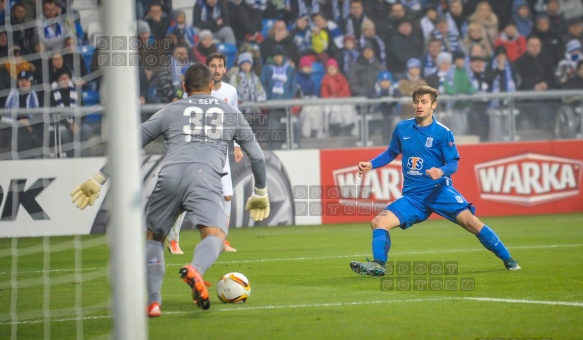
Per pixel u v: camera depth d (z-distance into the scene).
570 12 44.50
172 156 13.88
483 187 36.59
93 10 36.59
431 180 18.52
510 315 12.95
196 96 14.40
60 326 13.02
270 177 34.53
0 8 35.59
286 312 13.61
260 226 34.28
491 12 43.38
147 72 37.00
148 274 13.46
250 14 40.97
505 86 42.78
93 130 33.12
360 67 41.06
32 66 35.03
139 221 9.39
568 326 11.92
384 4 42.44
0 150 32.06
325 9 41.75
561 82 43.78
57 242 29.73
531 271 18.55
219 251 13.44
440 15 42.94
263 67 39.47
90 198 13.87
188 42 39.47
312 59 40.94
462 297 14.91
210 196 13.67
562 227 31.02
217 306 14.41
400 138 18.80
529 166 37.19
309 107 35.25
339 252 24.20
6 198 31.62
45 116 32.34
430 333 11.62
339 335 11.59
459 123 36.78
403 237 28.66
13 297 16.45
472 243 26.03
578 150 37.81
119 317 9.27
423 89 18.45
